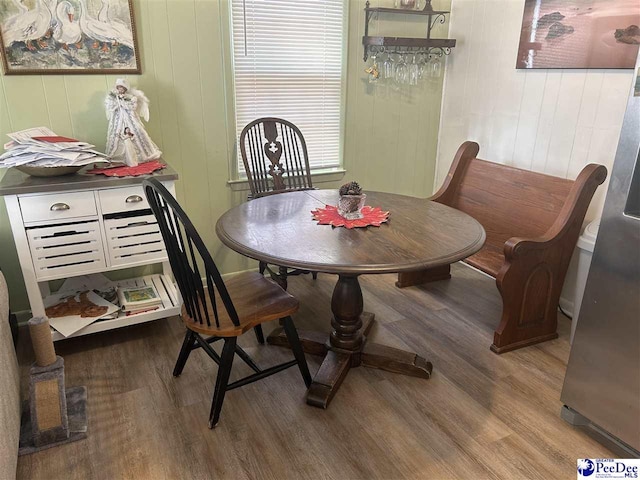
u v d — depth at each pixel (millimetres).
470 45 3193
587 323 1694
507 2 2877
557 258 2275
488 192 2787
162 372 2135
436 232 1845
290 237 1771
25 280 2092
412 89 3357
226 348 1738
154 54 2539
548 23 2631
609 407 1674
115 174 2170
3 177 2129
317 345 2258
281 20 2822
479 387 2051
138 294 2467
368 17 3018
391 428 1806
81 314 2287
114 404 1925
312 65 3000
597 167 2197
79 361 2211
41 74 2324
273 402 1946
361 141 3303
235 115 2865
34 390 1643
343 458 1663
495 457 1673
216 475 1589
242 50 2771
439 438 1758
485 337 2445
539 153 2838
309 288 2998
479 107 3197
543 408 1926
